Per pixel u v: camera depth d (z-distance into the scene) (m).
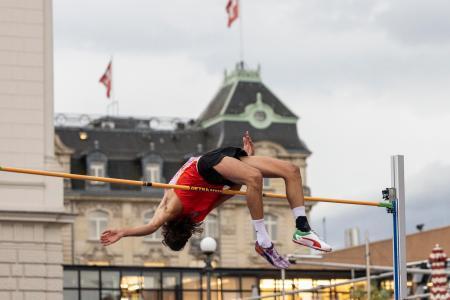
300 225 16.02
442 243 74.31
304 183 102.62
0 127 46.84
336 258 83.81
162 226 16.69
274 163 16.02
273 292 73.38
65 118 101.88
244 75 104.44
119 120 103.75
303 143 103.12
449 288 43.16
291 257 42.06
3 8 47.44
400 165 19.25
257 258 99.75
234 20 103.81
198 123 104.69
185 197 16.30
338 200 18.30
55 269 47.62
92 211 97.12
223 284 72.81
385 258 79.75
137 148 100.75
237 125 101.69
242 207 100.19
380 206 19.06
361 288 69.00
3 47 47.16
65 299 67.62
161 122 104.38
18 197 47.00
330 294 72.00
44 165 47.28
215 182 16.11
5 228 47.00
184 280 71.12
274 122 102.75
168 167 100.38
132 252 97.38
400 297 19.14
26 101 47.25
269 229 100.88
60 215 47.44
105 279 69.00
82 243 96.44
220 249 99.06
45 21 47.94
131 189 98.31
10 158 46.91
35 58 47.44
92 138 100.31
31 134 47.16
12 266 46.97
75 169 98.69
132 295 69.25
